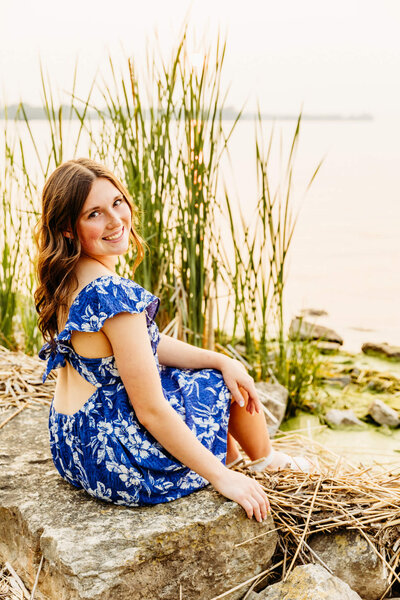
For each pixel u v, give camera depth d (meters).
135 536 1.28
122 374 1.30
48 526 1.33
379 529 1.42
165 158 2.35
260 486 1.41
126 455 1.36
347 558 1.41
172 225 2.43
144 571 1.27
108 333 1.29
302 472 1.59
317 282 4.10
